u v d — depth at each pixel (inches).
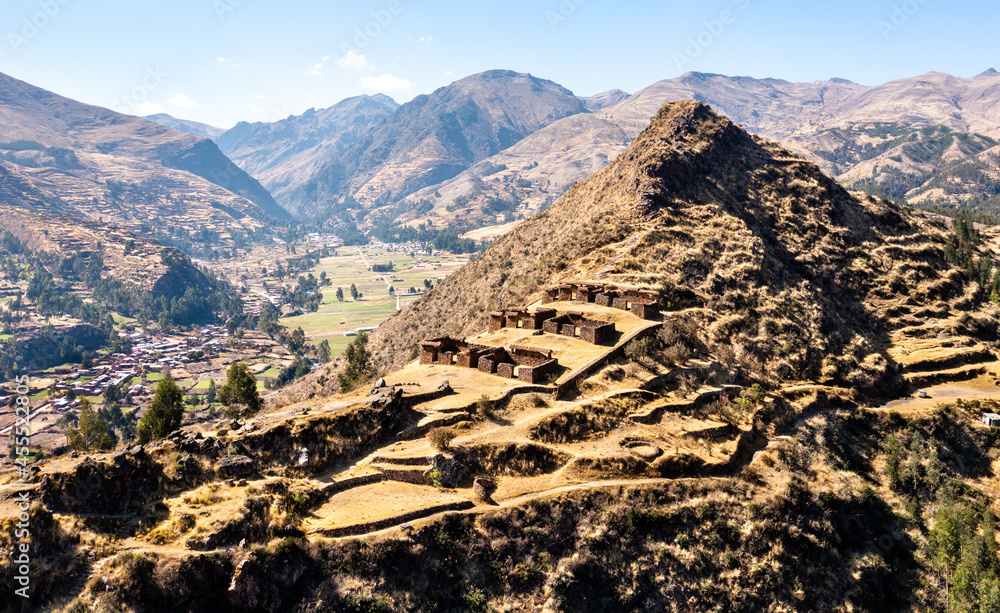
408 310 7628.0
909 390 4205.2
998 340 5123.0
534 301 4815.5
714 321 4239.7
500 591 2106.3
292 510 2129.7
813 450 3238.2
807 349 4254.4
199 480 2185.0
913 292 5487.2
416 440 2568.9
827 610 2447.1
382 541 2034.9
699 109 7273.6
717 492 2613.2
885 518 2999.5
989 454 3607.3
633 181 6053.2
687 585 2310.5
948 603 2598.4
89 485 1969.7
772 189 6387.8
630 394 3097.9
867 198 7071.9
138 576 1776.6
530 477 2504.9
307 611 1886.1
